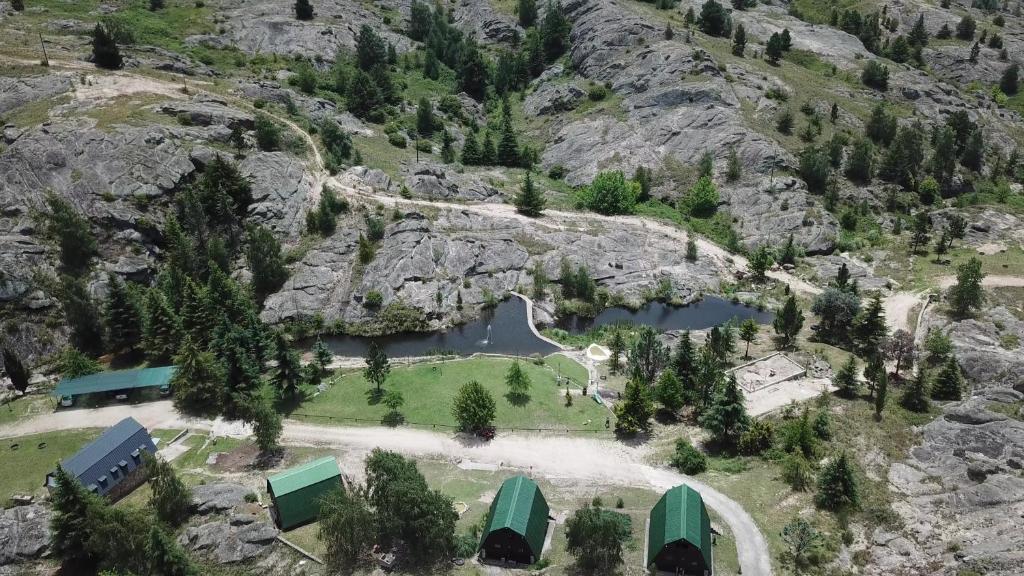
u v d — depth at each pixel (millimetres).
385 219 113438
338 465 64625
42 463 65500
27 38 137750
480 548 53188
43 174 98062
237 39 172375
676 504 53656
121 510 53156
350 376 83625
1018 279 103500
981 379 78188
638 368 79375
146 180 103562
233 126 121625
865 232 127875
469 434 71125
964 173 144625
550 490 62062
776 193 132750
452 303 104812
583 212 132375
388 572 52406
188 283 87750
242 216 108938
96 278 91875
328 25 186500
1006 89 190000
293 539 55594
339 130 134125
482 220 120250
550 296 108562
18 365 77750
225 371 74125
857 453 64562
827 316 93438
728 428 67250
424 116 158875
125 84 125562
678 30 182125
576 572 51719
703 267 116875
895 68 186625
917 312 97312
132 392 77438
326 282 103438
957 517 56125
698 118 150500
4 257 86688
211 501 58125
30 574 54000
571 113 169750
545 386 80188
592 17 191750
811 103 156250
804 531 52062
